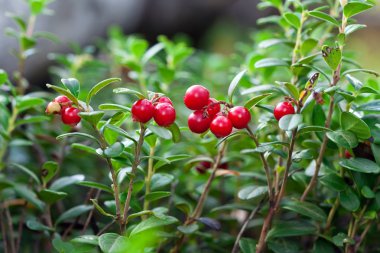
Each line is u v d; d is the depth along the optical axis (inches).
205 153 18.2
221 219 18.0
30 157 20.6
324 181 14.6
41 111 19.1
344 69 17.1
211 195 18.9
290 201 15.0
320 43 17.6
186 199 17.9
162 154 17.7
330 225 15.6
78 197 20.6
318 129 13.6
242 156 18.1
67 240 17.3
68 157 19.1
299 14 15.9
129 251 12.5
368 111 14.5
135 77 20.1
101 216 18.9
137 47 20.0
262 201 15.4
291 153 14.0
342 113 13.9
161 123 12.9
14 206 18.5
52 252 16.8
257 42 21.5
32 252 18.6
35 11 20.1
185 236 16.2
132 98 20.9
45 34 20.5
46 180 16.0
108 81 13.2
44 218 17.4
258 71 18.5
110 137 14.3
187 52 20.5
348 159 14.3
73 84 13.6
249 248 14.9
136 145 13.4
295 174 15.9
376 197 14.4
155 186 15.4
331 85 14.1
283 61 15.6
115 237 13.2
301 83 15.6
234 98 18.1
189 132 19.4
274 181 15.9
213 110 13.5
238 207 16.1
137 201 14.8
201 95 13.3
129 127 18.6
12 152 20.5
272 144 13.9
